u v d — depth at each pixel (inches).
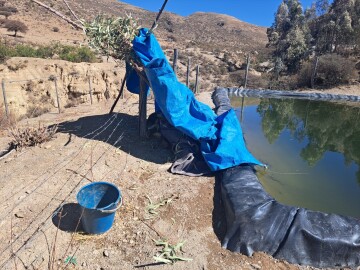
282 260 148.7
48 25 1498.5
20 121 336.5
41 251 141.6
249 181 193.3
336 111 518.9
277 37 1552.7
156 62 220.1
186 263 142.1
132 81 284.8
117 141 257.3
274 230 155.1
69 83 638.5
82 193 156.9
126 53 240.8
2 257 137.4
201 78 909.8
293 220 157.4
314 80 713.6
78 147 246.1
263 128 406.0
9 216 163.2
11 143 254.5
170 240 155.2
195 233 161.9
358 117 489.1
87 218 148.6
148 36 233.0
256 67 1141.7
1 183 192.9
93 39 233.1
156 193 193.0
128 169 218.5
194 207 182.4
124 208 175.6
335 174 274.2
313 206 217.2
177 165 222.5
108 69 703.1
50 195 182.4
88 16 1812.3
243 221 158.4
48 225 157.4
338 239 149.7
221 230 166.1
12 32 1229.1
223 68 1103.0
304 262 148.7
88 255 142.7
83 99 639.8
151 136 271.6
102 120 314.7
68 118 334.0
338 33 1011.9
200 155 234.7
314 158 311.6
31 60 655.1
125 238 154.4
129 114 343.3
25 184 192.1
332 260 149.2
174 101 227.6
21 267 133.1
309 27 1342.3
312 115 493.4
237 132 243.4
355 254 149.7
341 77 699.4
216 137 234.5
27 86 601.0
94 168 214.5
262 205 166.4
